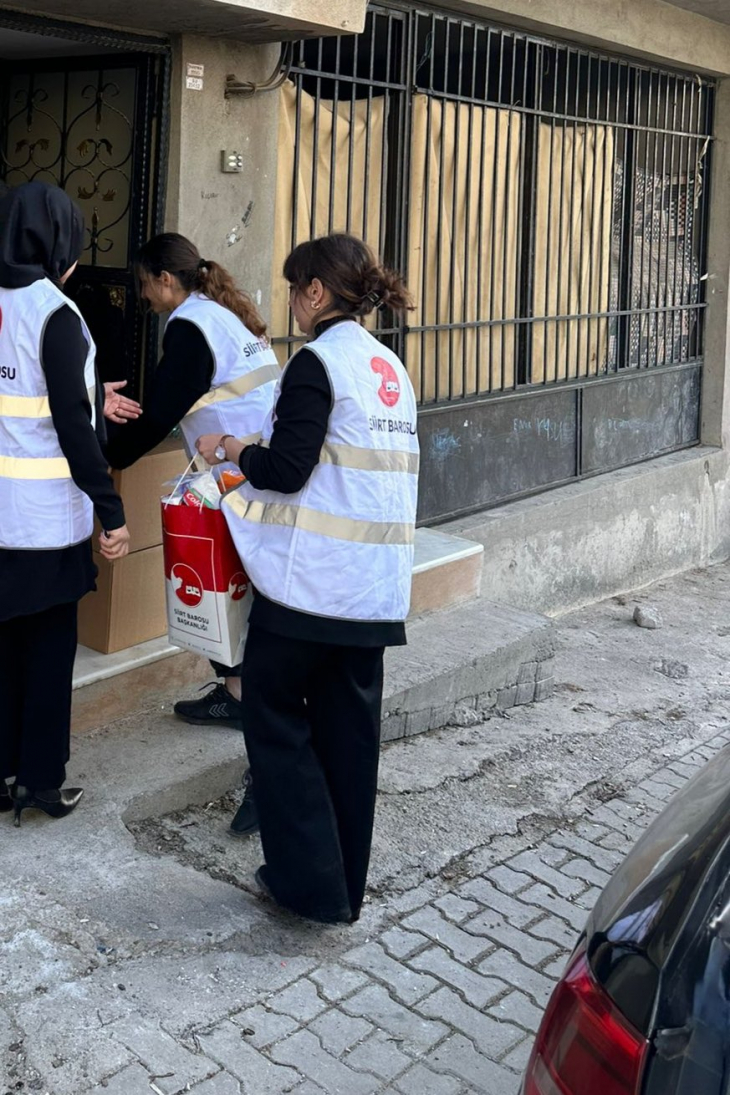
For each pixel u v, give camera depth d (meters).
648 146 7.50
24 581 3.29
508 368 6.67
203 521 3.27
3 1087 2.67
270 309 4.98
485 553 6.40
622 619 7.11
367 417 3.07
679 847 1.77
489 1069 2.92
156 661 4.33
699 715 5.64
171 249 3.83
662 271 7.86
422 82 6.00
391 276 3.15
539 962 3.41
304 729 3.26
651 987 1.57
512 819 4.34
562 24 6.17
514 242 6.57
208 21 4.12
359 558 3.08
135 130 4.57
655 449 8.05
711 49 7.48
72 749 4.04
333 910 3.31
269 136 4.80
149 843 3.75
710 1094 1.47
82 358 3.24
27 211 3.21
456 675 5.07
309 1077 2.82
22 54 4.83
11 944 3.13
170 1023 2.94
